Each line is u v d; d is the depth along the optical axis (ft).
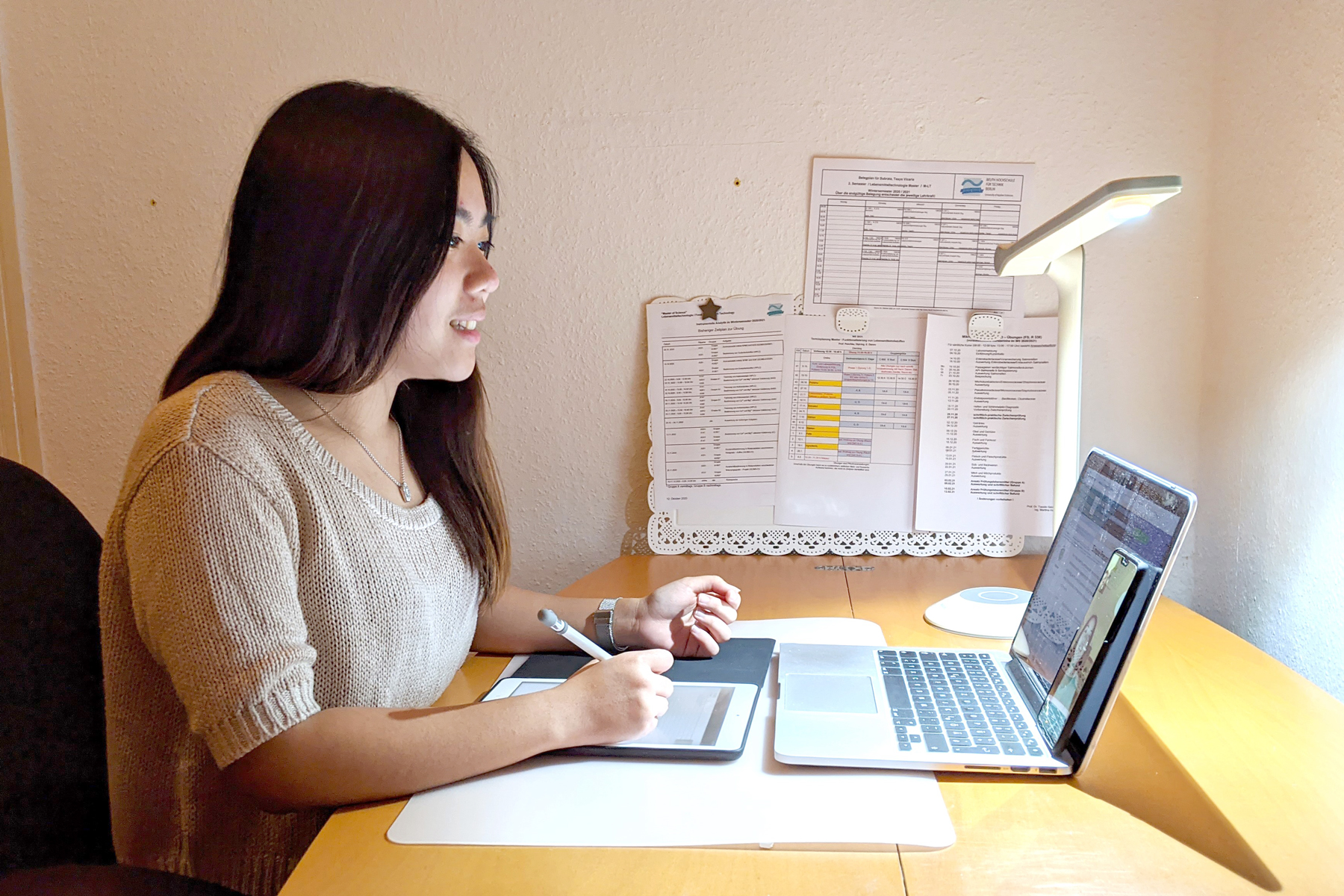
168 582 2.05
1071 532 2.75
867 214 4.11
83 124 4.24
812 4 4.00
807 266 4.17
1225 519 3.84
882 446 4.23
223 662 2.00
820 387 4.22
